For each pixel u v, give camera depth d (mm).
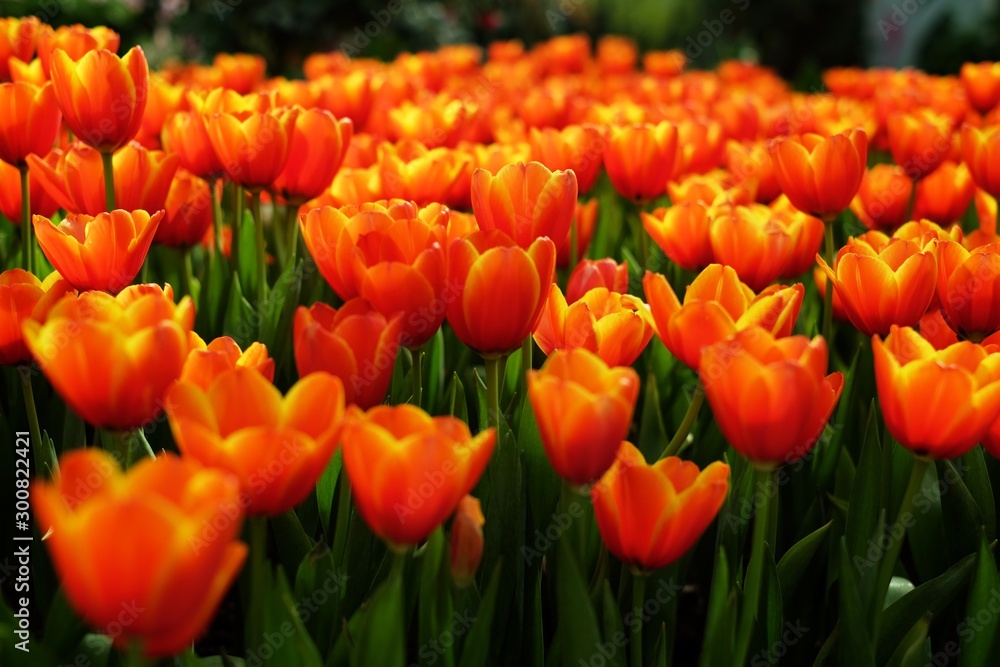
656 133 1345
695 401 972
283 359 1165
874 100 2393
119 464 853
